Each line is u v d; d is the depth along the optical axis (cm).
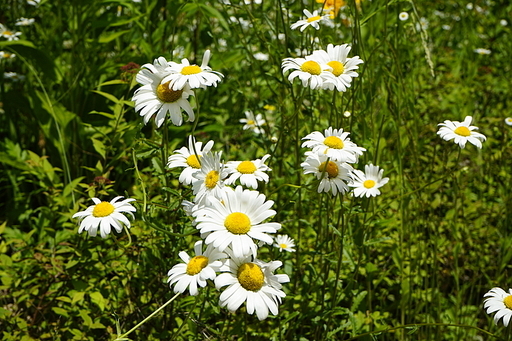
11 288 70
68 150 96
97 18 97
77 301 70
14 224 90
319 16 71
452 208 87
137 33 111
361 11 86
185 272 54
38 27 115
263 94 93
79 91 100
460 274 84
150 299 70
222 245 53
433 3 162
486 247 85
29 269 72
